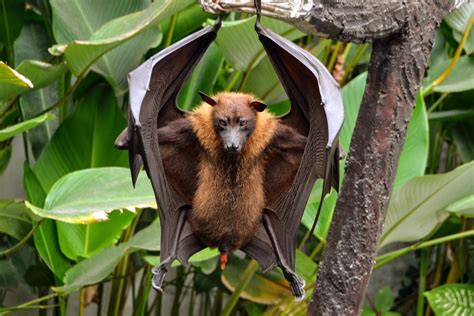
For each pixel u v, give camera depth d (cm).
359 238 509
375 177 507
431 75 648
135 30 564
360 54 673
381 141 506
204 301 793
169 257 493
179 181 498
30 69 574
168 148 497
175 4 564
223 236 498
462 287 617
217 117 497
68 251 589
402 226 592
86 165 605
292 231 495
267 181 498
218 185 497
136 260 661
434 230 595
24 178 592
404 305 814
